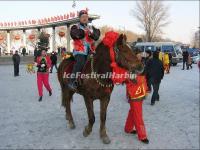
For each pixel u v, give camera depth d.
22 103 12.01
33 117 9.55
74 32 7.21
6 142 7.17
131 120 7.67
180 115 9.78
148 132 7.88
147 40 67.06
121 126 8.48
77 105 11.42
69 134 7.77
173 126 8.45
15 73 24.34
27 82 19.75
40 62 12.72
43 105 11.57
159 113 10.08
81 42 7.30
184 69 31.59
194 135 7.63
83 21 7.39
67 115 8.43
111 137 7.52
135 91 7.08
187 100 12.60
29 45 65.38
